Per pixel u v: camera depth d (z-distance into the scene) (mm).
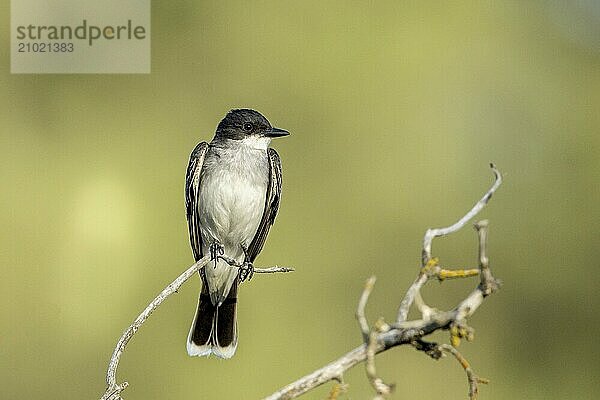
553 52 16062
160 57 14258
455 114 15117
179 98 14266
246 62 14547
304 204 14336
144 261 12836
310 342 13453
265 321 13305
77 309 12531
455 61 15320
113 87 14039
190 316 12664
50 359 12367
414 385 13195
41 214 13062
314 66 14633
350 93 14688
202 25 14453
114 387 5020
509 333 15117
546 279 15359
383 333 4000
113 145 13797
